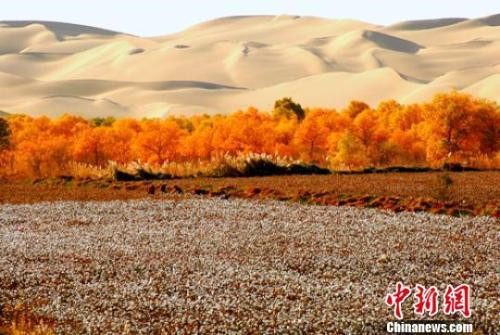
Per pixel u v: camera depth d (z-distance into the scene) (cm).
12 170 11500
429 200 4544
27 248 3444
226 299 2488
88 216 4419
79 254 3300
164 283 2727
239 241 3544
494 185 5256
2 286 2764
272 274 2842
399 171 6588
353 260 3072
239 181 5778
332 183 5516
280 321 2248
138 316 2344
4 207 4812
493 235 3638
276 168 6444
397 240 3509
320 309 2361
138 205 4797
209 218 4253
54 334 2209
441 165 6944
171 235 3734
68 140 12581
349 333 2147
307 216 4253
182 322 2283
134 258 3189
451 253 3212
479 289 2609
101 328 2241
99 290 2652
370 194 4888
